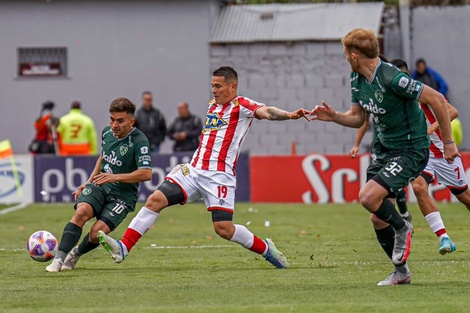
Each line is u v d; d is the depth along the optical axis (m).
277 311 19.25
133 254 31.78
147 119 60.81
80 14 72.69
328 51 70.69
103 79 72.69
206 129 25.80
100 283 24.27
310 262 28.83
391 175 22.39
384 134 22.77
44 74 73.19
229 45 71.62
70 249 27.09
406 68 29.36
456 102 72.62
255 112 25.16
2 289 23.16
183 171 25.70
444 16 72.38
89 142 62.41
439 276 24.88
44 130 63.94
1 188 57.31
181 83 72.19
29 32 73.00
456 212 48.75
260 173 56.50
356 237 37.22
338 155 55.72
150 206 25.28
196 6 71.75
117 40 72.50
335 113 23.06
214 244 35.22
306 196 56.06
